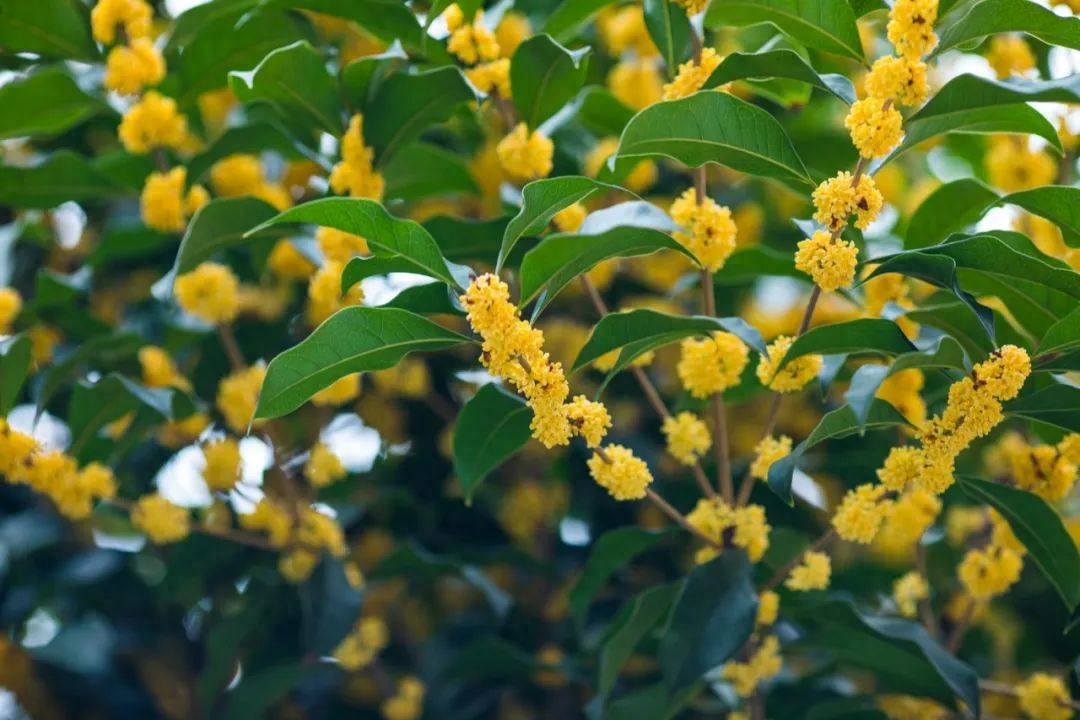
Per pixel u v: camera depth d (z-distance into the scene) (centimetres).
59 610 199
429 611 204
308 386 163
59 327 196
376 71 177
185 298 182
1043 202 166
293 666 190
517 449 174
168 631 200
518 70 174
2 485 201
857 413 159
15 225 199
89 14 184
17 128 188
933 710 183
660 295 201
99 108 189
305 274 194
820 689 185
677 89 166
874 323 164
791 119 200
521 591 200
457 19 176
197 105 192
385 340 162
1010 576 174
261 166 196
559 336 198
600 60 202
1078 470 175
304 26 183
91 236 206
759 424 201
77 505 179
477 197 194
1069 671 183
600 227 164
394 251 161
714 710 187
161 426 193
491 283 159
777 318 201
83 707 200
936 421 162
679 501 191
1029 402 166
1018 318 171
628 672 191
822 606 175
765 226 205
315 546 186
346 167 175
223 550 196
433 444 202
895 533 177
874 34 197
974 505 193
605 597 196
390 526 200
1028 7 161
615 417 199
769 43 180
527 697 197
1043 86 160
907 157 215
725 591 168
